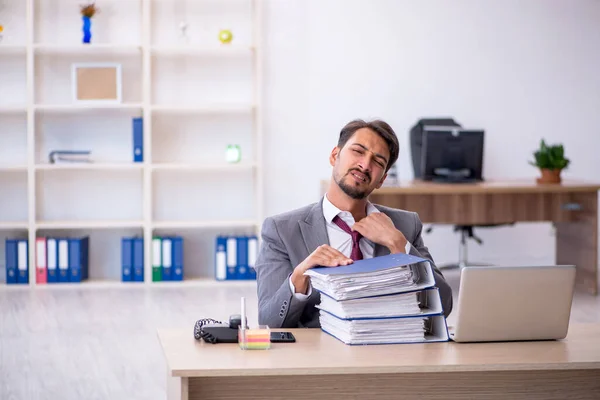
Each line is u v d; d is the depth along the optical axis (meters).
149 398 4.13
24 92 7.44
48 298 6.70
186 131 7.64
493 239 8.22
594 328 2.79
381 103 7.86
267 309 2.78
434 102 7.92
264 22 7.68
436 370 2.25
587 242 6.96
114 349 5.08
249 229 7.82
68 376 4.50
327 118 7.80
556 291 2.55
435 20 7.87
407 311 2.50
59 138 7.52
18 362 4.78
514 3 7.96
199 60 7.60
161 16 7.53
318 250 2.68
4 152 7.45
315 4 7.73
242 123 7.70
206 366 2.21
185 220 7.67
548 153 7.05
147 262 7.28
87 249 7.51
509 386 2.48
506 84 8.01
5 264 7.32
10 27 7.35
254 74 7.66
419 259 2.54
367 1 7.77
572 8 8.05
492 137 8.02
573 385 2.51
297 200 7.82
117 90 7.27
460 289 2.48
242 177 7.77
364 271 2.46
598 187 6.84
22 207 7.53
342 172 2.88
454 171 7.30
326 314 2.63
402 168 7.92
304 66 7.75
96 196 7.60
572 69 8.09
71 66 7.40
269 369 2.19
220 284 7.32
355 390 2.40
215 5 7.59
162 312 6.16
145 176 7.26
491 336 2.52
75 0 7.42
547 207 6.93
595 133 8.17
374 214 2.89
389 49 7.83
